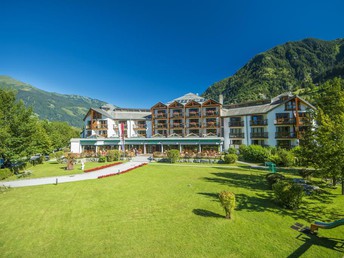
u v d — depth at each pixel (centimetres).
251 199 1803
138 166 3728
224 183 2405
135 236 1173
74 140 5959
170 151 4350
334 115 2000
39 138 4234
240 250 1033
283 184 1655
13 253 1033
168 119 6450
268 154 4016
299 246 1077
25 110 3478
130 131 6675
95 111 6506
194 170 3344
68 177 2911
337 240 1140
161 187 2230
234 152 4644
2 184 2536
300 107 4781
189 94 7706
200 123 6188
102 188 2225
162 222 1345
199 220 1368
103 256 991
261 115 5222
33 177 2956
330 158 1691
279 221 1364
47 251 1044
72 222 1370
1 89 3434
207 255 991
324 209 1584
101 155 4866
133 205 1664
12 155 3102
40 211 1573
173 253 1007
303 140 2197
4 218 1455
